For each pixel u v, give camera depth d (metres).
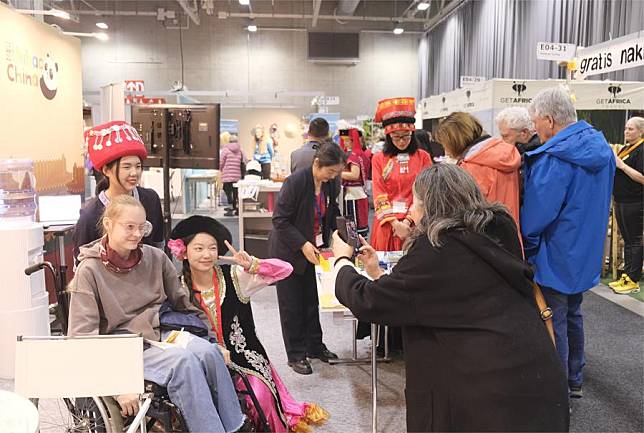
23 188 3.36
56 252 4.22
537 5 8.06
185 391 1.78
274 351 3.48
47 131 4.66
